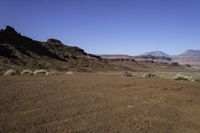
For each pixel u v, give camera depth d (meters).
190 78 24.67
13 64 72.81
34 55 90.88
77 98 12.25
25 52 88.75
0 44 81.31
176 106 12.38
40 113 9.83
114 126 9.03
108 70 112.12
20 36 100.94
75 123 9.05
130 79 19.11
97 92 13.78
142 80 18.62
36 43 105.19
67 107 10.77
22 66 74.50
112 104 11.63
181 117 10.80
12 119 9.03
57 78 18.23
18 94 12.23
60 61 99.00
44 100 11.56
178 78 23.88
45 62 89.12
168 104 12.52
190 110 12.09
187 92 15.60
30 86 14.29
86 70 98.06
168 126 9.52
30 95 12.22
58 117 9.54
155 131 8.92
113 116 10.02
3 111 9.76
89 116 9.84
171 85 17.08
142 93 14.23
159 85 16.75
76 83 16.08
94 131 8.48
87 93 13.38
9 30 97.69
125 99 12.67
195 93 15.66
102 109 10.80
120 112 10.55
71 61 105.50
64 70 87.50
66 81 16.70
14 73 22.50
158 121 9.87
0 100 11.01
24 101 11.20
